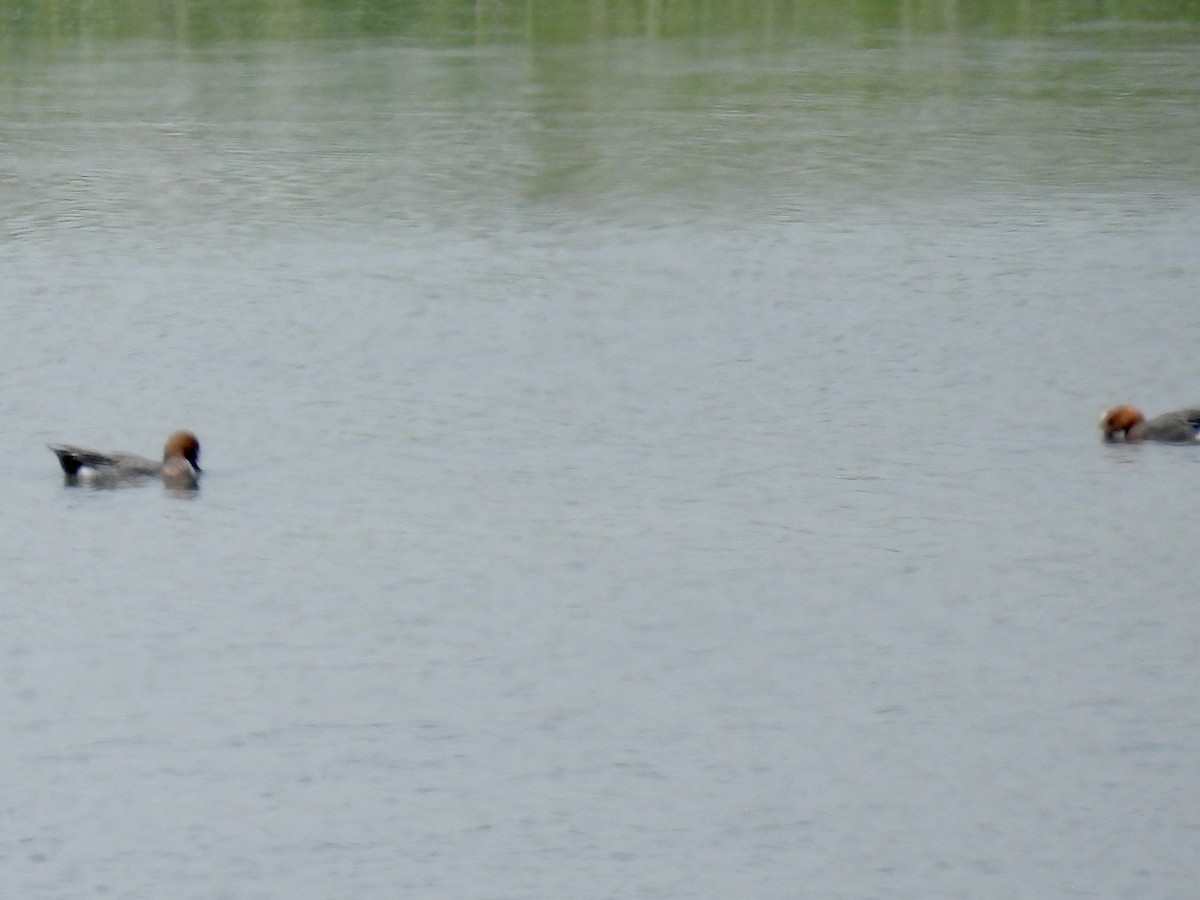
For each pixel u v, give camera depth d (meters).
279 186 88.06
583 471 50.47
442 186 87.88
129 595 42.50
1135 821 32.81
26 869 31.73
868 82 115.38
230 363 60.41
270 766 34.81
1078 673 38.28
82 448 49.72
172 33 137.75
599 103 109.00
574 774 34.41
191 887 31.19
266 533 46.06
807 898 30.70
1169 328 63.53
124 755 35.28
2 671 38.81
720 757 35.00
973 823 32.78
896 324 64.38
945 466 50.69
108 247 76.50
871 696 37.31
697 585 42.78
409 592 42.47
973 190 85.81
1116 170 89.69
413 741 35.62
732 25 141.75
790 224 79.69
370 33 137.75
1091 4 149.62
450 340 63.00
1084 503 47.91
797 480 49.69
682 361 60.47
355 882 31.28
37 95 112.44
